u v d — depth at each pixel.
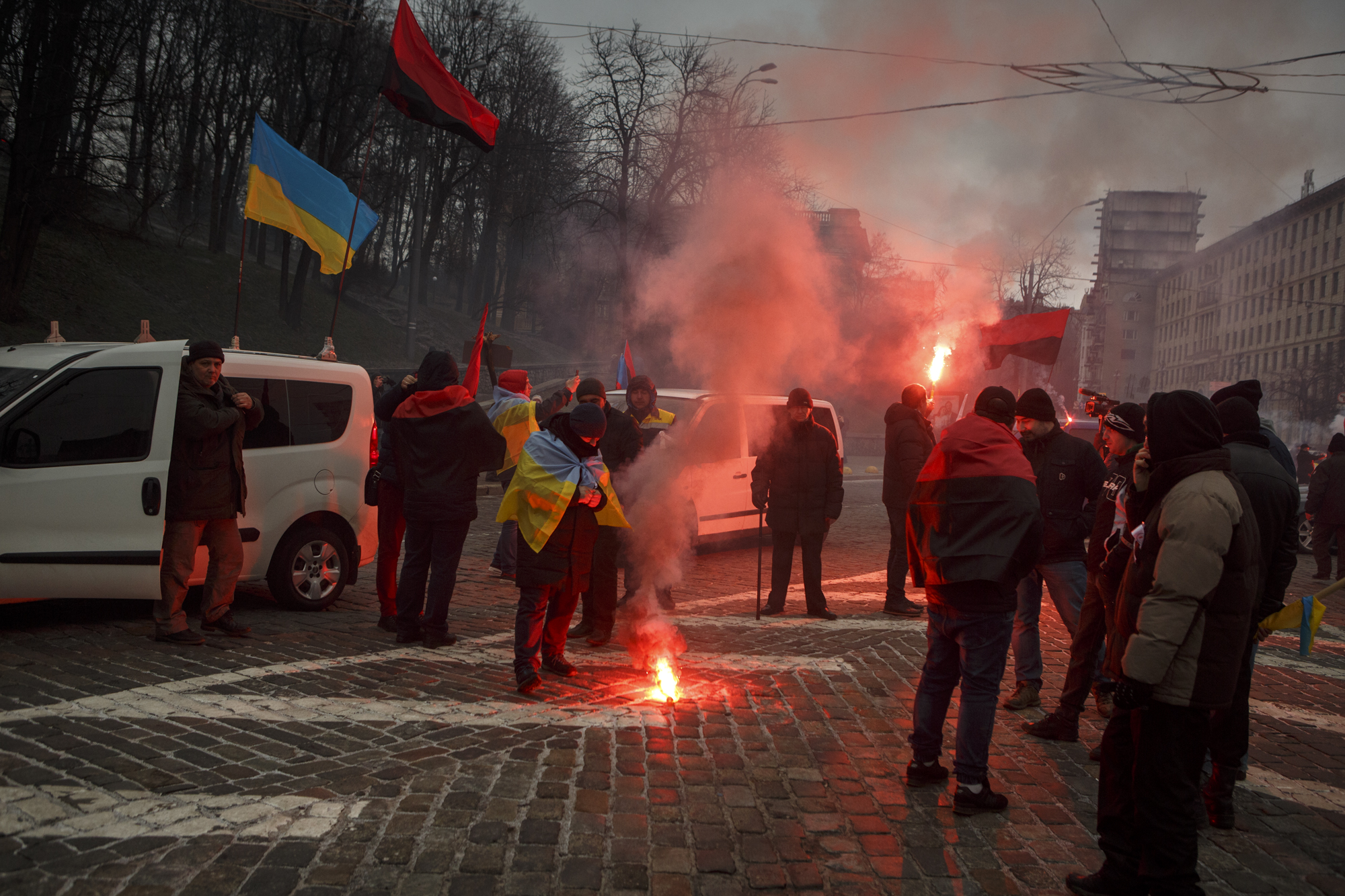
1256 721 5.26
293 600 6.88
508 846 3.19
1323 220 57.62
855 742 4.48
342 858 3.04
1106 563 3.94
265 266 42.75
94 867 2.87
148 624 6.12
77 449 5.57
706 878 3.08
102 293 29.09
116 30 21.17
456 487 5.91
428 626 6.00
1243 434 3.87
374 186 38.19
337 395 7.26
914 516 3.93
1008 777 4.17
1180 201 81.88
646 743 4.29
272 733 4.18
